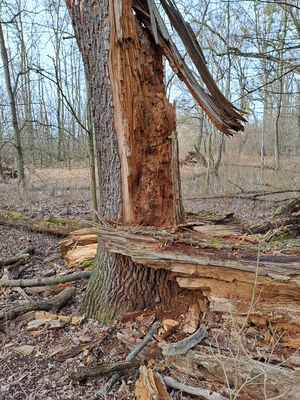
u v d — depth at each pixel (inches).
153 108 95.0
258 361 71.8
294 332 81.6
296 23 271.6
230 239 98.9
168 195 102.0
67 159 540.4
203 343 83.0
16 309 110.6
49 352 89.0
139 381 74.4
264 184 352.5
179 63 92.5
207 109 97.0
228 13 361.4
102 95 92.4
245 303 86.1
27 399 72.1
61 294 120.8
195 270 87.4
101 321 101.7
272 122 705.0
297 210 188.2
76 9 89.1
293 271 76.7
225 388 70.6
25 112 570.6
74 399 71.9
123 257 102.0
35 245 188.1
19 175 352.8
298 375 66.0
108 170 99.1
